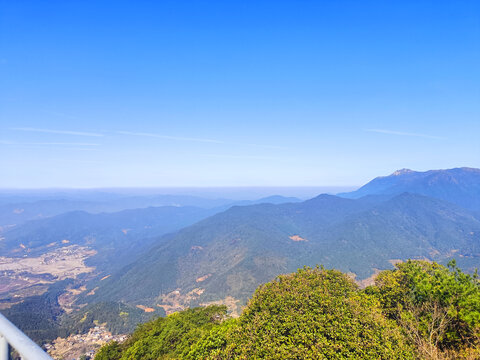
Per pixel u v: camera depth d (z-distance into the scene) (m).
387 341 15.25
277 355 14.81
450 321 18.94
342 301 19.44
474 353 15.87
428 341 17.20
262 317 19.08
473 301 18.39
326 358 14.24
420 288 21.67
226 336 20.62
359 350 14.53
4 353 2.82
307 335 15.83
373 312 18.48
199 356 20.86
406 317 20.08
